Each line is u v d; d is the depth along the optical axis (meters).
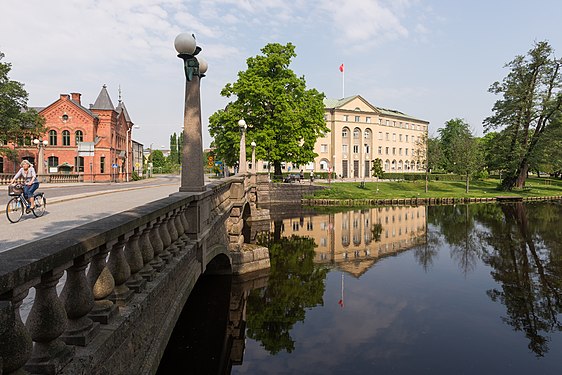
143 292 4.12
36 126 41.25
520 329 11.66
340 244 24.06
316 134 43.81
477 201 47.72
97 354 2.88
